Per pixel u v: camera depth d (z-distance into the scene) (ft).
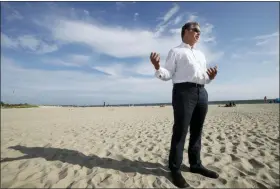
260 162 10.45
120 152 12.67
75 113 55.93
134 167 9.89
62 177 8.79
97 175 8.85
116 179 8.52
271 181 8.47
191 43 8.43
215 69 8.00
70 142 15.67
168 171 9.46
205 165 10.18
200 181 8.36
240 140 15.35
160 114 48.44
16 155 12.16
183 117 7.91
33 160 11.01
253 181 8.39
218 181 8.39
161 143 15.06
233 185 8.05
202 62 8.38
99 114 51.31
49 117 41.93
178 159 8.14
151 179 8.57
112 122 30.53
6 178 8.68
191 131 8.99
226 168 9.73
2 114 51.67
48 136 18.57
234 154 11.83
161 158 11.39
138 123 28.48
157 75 7.71
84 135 18.94
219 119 30.27
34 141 16.26
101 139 16.88
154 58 7.25
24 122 31.89
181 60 7.98
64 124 28.43
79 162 10.68
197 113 8.43
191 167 9.18
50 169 9.68
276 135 16.90
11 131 21.97
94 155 11.98
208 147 13.57
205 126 22.81
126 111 66.23
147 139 16.66
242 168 9.80
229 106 79.97
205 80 8.14
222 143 14.58
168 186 7.90
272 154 11.86
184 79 7.95
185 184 7.82
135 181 8.36
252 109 55.72
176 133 8.14
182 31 8.51
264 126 21.71
